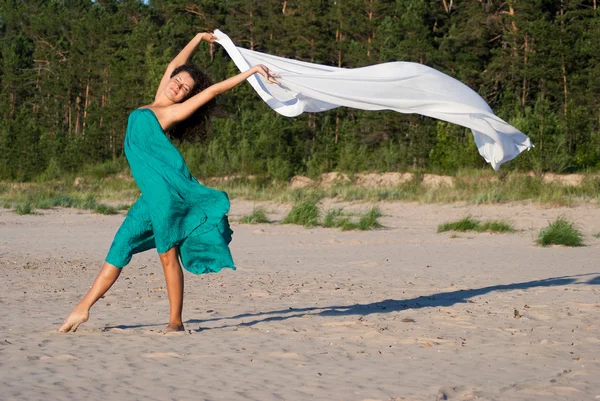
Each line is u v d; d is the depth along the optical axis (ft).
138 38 179.63
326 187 115.65
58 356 17.46
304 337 20.44
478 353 18.52
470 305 26.63
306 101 23.20
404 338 20.33
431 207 83.71
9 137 158.61
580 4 154.71
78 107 214.48
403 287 32.19
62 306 26.50
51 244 53.11
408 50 148.15
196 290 31.27
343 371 16.51
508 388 15.08
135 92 169.48
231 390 14.75
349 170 121.39
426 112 22.39
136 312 25.18
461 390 14.97
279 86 22.65
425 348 19.11
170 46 180.24
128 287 32.12
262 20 185.98
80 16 248.73
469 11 157.17
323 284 33.17
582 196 86.38
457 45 156.76
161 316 24.36
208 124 20.93
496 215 75.00
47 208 90.48
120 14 211.00
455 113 22.21
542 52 145.48
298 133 150.71
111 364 16.83
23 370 16.08
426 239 56.59
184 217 19.56
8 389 14.39
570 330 21.62
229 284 33.22
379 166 121.60
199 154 129.29
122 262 20.45
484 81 152.15
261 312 25.35
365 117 141.18
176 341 19.63
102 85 197.47
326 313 24.98
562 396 14.60
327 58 172.24
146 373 16.05
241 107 155.02
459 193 91.45
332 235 59.98
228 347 18.94
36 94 227.61
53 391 14.34
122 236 20.26
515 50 147.54
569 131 122.01
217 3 201.67
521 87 153.99
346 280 34.73
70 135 173.78
